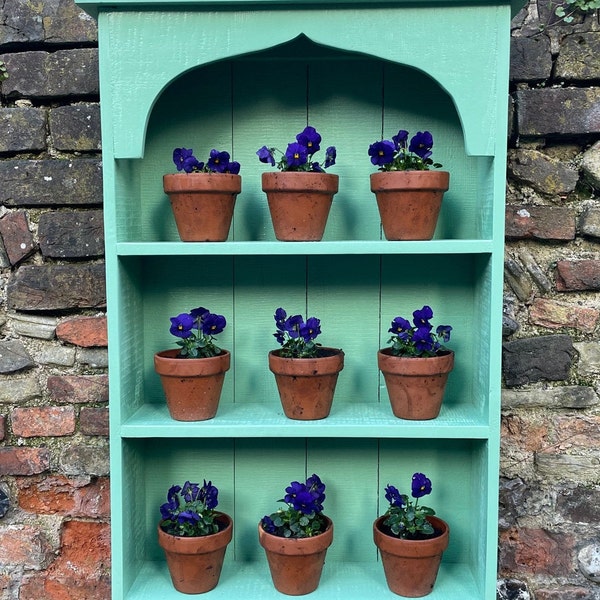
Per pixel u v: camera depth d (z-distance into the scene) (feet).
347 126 4.77
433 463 4.90
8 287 4.99
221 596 4.42
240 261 4.85
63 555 5.07
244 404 4.83
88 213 4.94
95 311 5.03
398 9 3.96
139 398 4.71
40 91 4.93
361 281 4.84
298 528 4.43
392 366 4.30
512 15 4.24
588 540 4.90
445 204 4.77
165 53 4.01
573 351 4.87
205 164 4.57
